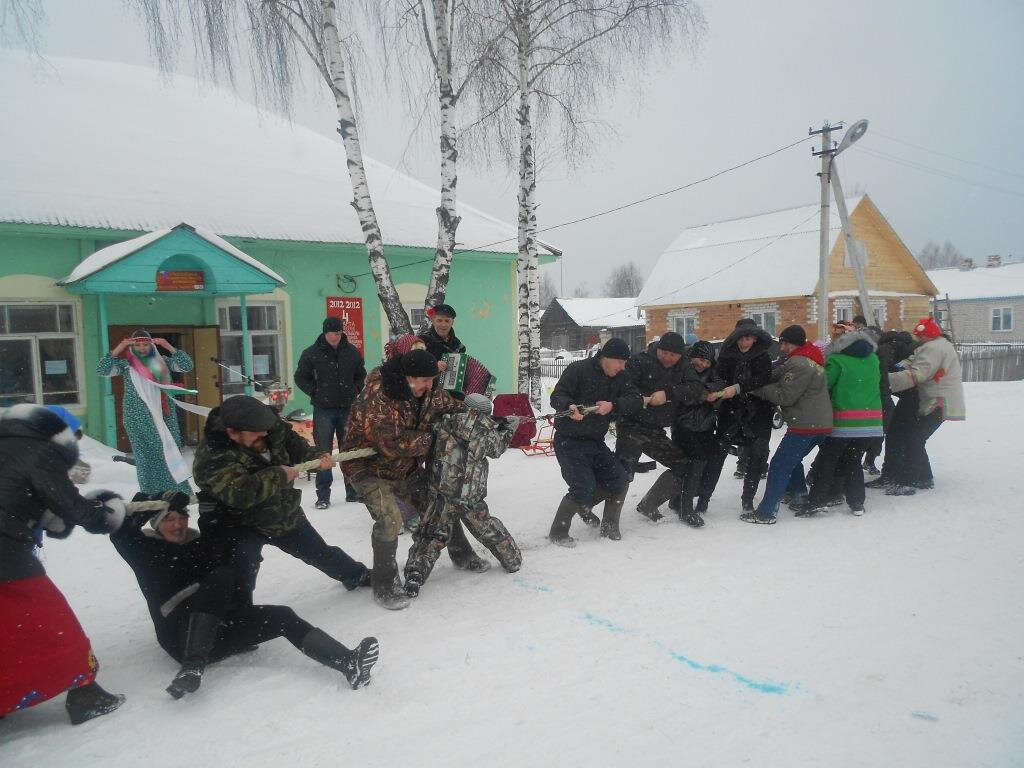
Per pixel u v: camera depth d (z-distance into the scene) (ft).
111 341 31.35
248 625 10.48
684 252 103.30
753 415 18.19
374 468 13.88
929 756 8.24
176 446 19.49
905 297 94.63
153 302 32.35
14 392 29.14
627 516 19.13
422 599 13.42
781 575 14.25
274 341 36.35
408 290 40.75
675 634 11.60
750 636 11.48
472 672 10.49
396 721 9.25
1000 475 23.00
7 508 8.81
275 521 11.80
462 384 18.63
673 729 8.89
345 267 38.06
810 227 91.97
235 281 28.50
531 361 42.27
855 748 8.42
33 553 9.30
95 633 12.53
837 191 44.68
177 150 39.17
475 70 33.60
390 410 13.30
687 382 17.35
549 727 9.00
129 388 19.26
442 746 8.66
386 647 11.39
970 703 9.37
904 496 20.81
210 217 33.24
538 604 12.98
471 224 45.70
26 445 9.14
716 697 9.64
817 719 9.07
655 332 101.14
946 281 148.97
